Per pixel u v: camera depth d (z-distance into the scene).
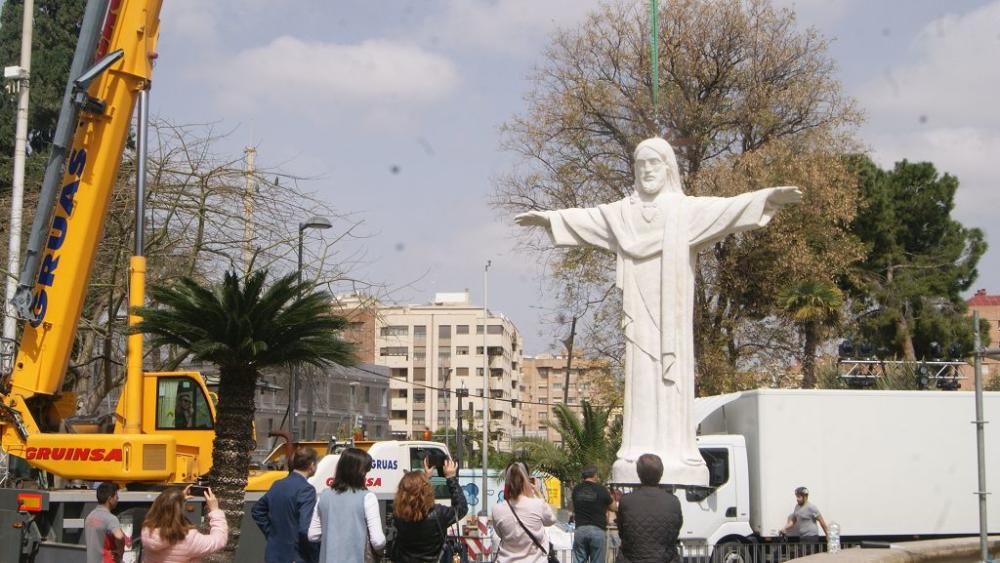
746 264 37.59
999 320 88.00
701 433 23.98
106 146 17.17
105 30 17.31
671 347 16.88
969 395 22.59
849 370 39.59
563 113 38.50
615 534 16.80
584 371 38.66
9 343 17.45
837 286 41.97
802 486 21.70
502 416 110.62
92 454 16.42
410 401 111.44
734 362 38.06
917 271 49.03
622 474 16.77
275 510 10.44
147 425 20.53
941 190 50.25
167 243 28.08
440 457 11.59
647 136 37.94
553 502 30.89
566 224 17.92
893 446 22.22
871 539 22.45
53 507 15.95
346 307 30.41
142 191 17.67
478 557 17.61
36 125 38.69
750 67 38.22
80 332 28.77
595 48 38.88
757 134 38.47
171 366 26.12
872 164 49.22
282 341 16.62
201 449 20.48
